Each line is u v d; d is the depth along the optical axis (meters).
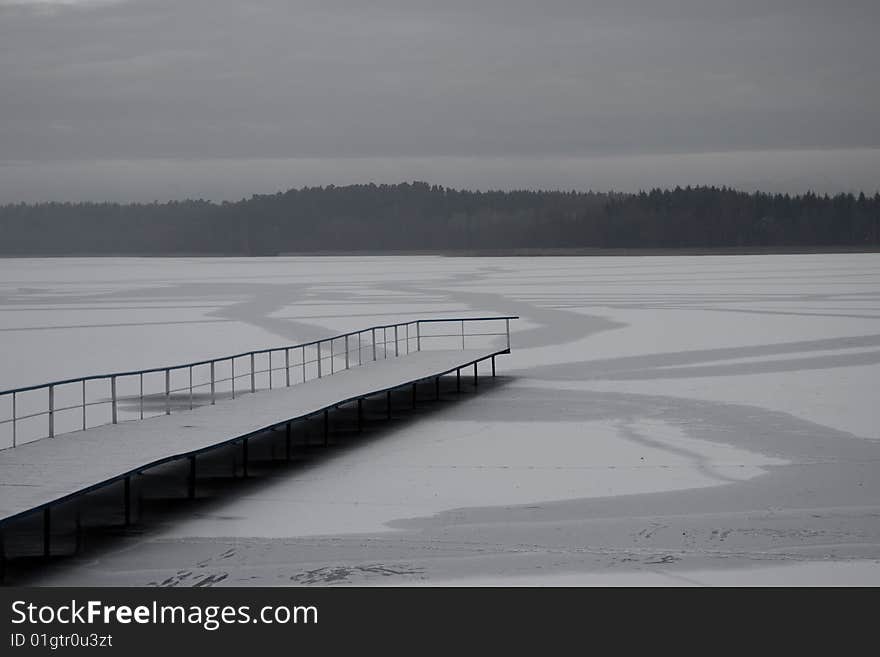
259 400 24.70
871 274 117.44
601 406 29.42
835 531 17.50
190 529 17.91
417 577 15.66
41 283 117.00
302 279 122.44
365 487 20.72
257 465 22.77
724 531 17.59
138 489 20.72
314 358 42.31
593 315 61.25
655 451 23.59
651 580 15.46
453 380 35.50
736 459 22.70
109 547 16.94
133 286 106.44
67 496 15.54
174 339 49.84
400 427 26.94
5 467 17.41
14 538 17.44
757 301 71.25
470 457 23.31
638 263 190.62
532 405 29.84
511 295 83.44
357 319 60.69
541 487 20.59
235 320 60.41
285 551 16.75
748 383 33.12
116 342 48.75
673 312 62.38
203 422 21.70
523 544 17.05
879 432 25.22
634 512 18.80
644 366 37.84
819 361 38.09
